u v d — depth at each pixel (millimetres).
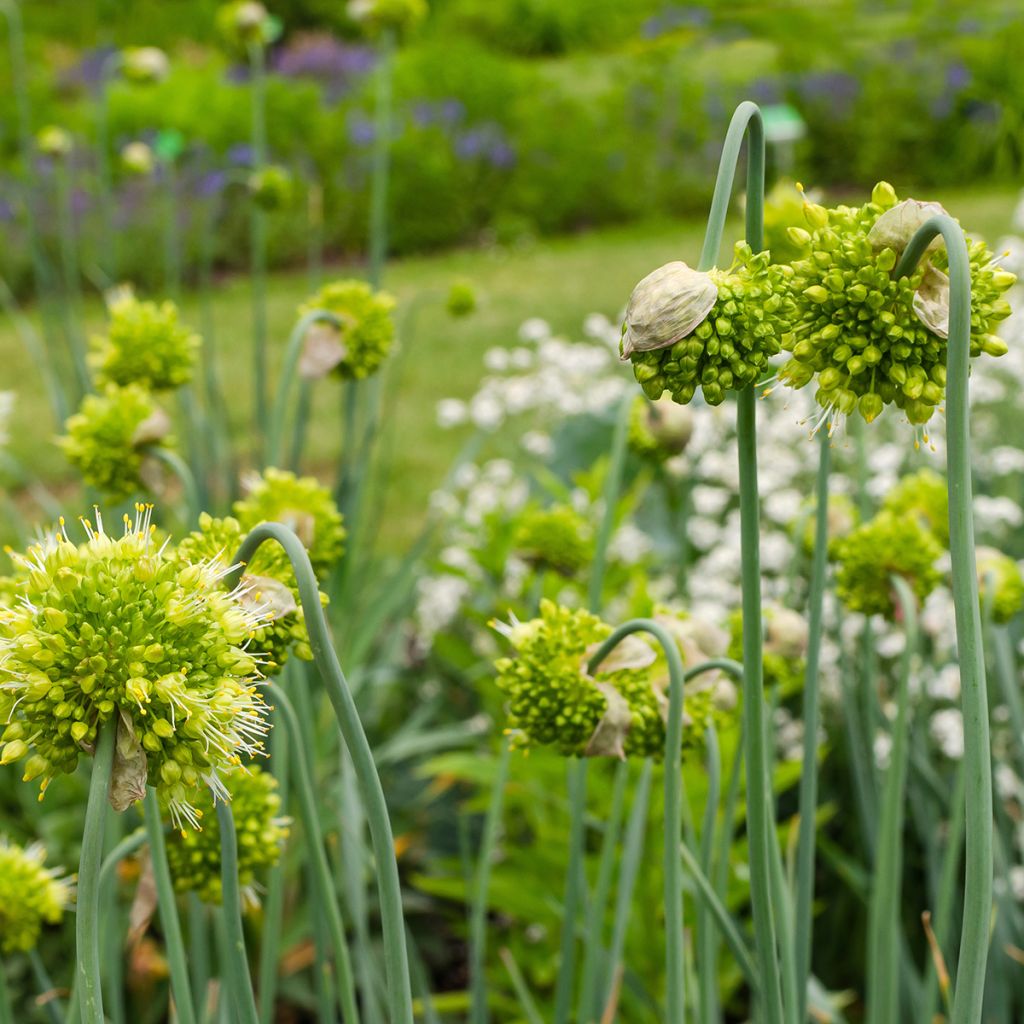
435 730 1039
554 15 5074
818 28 3869
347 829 622
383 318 654
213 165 3330
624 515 917
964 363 336
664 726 454
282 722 506
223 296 2877
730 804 490
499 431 1585
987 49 3465
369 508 1248
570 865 524
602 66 4688
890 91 3527
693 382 353
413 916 930
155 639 341
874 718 606
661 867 711
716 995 505
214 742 338
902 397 361
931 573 530
